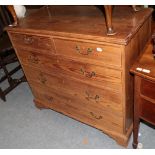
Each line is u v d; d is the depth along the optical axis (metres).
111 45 1.09
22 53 1.67
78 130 1.81
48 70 1.59
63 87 1.62
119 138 1.56
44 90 1.84
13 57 2.53
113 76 1.22
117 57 1.12
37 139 1.81
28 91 2.42
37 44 1.46
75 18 1.40
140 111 1.29
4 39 2.40
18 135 1.89
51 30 1.29
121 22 1.20
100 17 1.33
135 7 1.30
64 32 1.23
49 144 1.75
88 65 1.29
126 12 1.32
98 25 1.23
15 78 2.67
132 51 1.20
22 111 2.15
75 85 1.51
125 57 1.12
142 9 1.32
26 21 1.53
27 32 1.42
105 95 1.37
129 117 1.52
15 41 1.61
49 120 1.98
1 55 2.45
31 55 1.61
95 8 1.49
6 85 2.61
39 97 2.00
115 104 1.37
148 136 1.65
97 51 1.17
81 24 1.29
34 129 1.92
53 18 1.48
